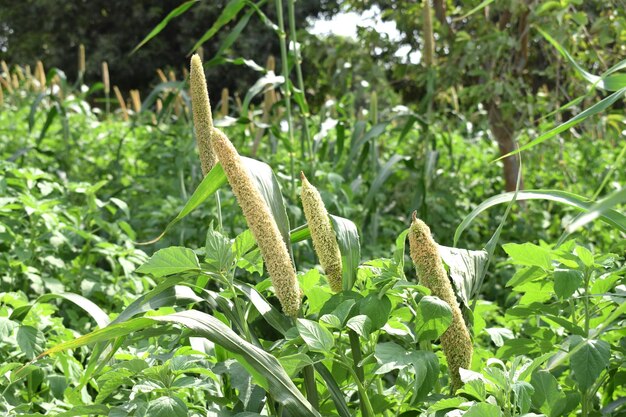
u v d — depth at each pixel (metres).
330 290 2.47
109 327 1.95
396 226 7.23
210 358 2.35
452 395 2.26
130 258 4.64
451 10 9.32
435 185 7.77
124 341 2.32
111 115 12.45
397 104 9.05
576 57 8.21
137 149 8.69
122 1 29.23
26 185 4.98
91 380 2.89
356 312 2.25
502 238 7.45
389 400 2.38
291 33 6.45
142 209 6.96
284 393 1.99
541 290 2.68
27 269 4.27
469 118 8.85
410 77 8.70
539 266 2.54
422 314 2.13
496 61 8.33
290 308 2.17
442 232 7.36
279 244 2.16
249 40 27.61
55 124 10.52
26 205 4.50
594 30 7.89
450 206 7.57
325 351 2.08
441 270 2.22
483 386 2.03
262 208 2.14
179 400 2.08
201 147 2.53
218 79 28.58
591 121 8.51
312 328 2.09
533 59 9.14
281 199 2.38
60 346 1.98
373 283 2.30
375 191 6.54
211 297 2.28
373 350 2.33
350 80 9.02
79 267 4.88
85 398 3.02
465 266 2.41
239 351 1.98
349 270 2.31
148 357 2.65
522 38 8.26
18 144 9.28
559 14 7.43
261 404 2.26
